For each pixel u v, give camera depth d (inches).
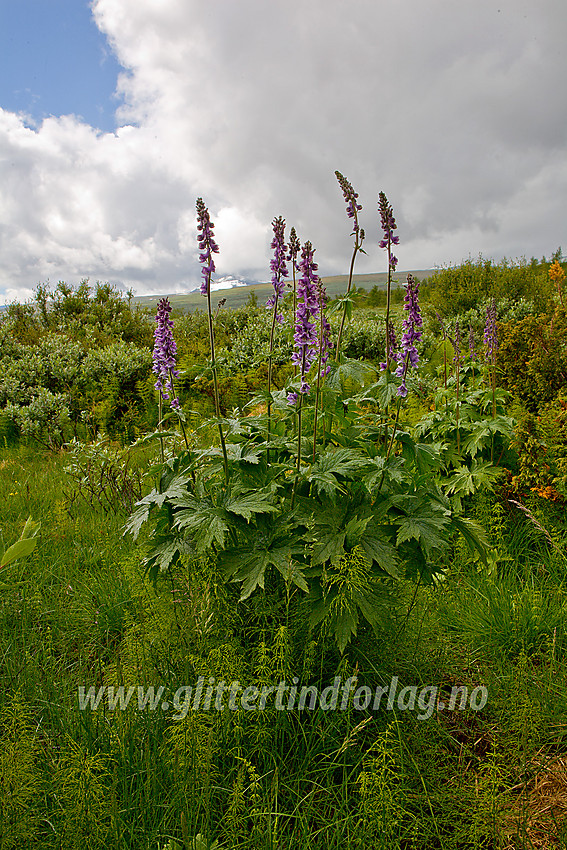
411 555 99.6
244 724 84.4
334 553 88.2
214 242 96.5
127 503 185.8
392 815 71.9
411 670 102.1
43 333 475.5
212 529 86.6
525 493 158.1
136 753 83.0
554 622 115.0
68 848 69.0
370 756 85.4
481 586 130.9
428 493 103.4
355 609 87.0
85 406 345.1
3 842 67.4
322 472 96.3
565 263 700.0
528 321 200.2
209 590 96.0
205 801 72.8
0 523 174.9
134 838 71.4
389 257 106.6
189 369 98.9
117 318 563.2
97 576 139.4
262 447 102.3
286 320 110.1
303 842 71.6
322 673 95.1
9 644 111.8
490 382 205.3
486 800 76.4
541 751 92.1
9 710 81.0
